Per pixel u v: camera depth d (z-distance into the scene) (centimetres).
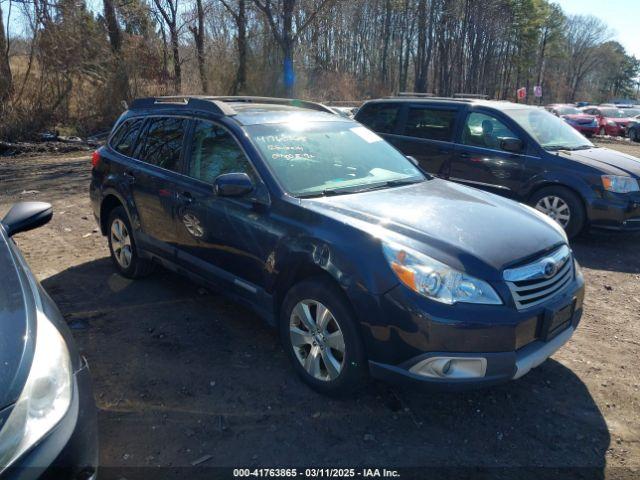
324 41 4122
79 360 238
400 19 5062
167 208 444
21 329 216
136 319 443
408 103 826
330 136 439
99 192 537
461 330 280
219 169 405
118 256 537
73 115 1795
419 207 353
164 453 286
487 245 309
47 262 583
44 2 1675
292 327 346
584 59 9419
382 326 291
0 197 910
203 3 2427
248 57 2377
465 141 759
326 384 329
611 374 377
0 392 191
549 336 313
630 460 290
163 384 349
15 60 1692
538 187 704
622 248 690
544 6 6359
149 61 2045
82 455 212
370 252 299
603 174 659
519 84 8319
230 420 314
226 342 406
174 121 466
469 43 5562
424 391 289
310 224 332
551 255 327
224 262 397
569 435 310
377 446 296
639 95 11631
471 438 304
